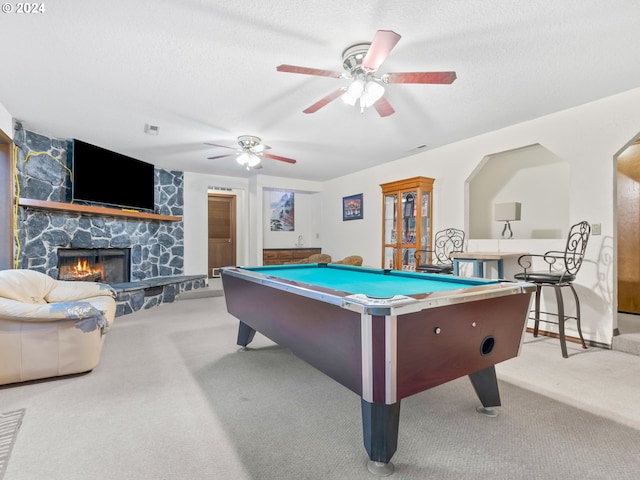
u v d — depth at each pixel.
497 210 4.29
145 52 2.23
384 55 1.77
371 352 1.23
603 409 1.88
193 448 1.53
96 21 1.90
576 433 1.64
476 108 3.18
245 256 6.68
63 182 4.17
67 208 3.84
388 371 1.22
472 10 1.83
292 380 2.30
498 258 3.22
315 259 5.65
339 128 3.73
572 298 3.22
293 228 7.55
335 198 6.72
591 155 3.06
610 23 1.94
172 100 3.00
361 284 2.02
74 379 2.31
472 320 1.48
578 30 2.01
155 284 4.69
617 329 3.01
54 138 4.06
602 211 3.00
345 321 1.35
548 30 2.01
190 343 3.11
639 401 1.97
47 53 2.23
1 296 2.46
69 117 3.41
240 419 1.79
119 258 5.01
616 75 2.56
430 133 3.91
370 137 4.06
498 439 1.59
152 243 5.48
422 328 1.30
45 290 2.97
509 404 1.94
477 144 4.01
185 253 5.98
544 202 4.22
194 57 2.29
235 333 3.43
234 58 2.31
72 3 1.75
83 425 1.72
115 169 4.63
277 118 3.43
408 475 1.35
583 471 1.37
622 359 2.68
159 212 5.66
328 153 4.81
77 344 2.33
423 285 1.98
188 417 1.81
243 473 1.37
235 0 1.74
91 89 2.78
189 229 6.03
